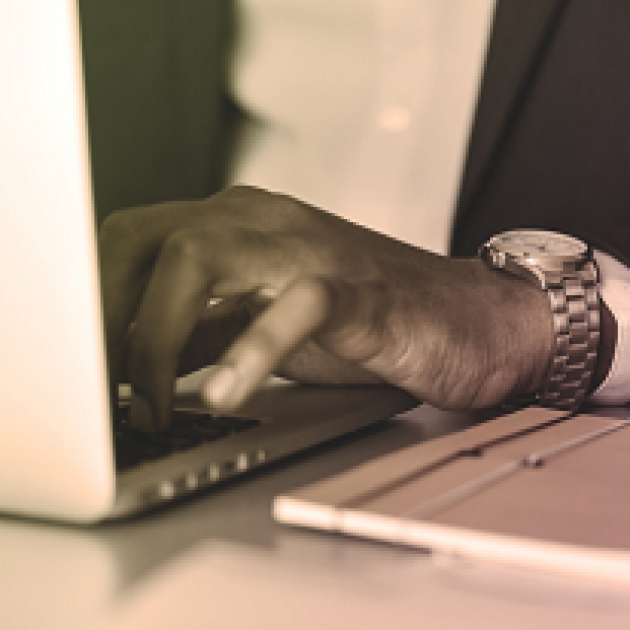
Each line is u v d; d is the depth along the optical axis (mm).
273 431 513
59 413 372
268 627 281
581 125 1023
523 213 1061
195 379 720
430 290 652
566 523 351
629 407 780
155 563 340
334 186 1220
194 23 1125
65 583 319
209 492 443
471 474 422
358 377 704
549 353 723
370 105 1192
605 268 822
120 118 1076
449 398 656
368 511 359
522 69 1034
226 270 546
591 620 288
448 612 294
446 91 1179
